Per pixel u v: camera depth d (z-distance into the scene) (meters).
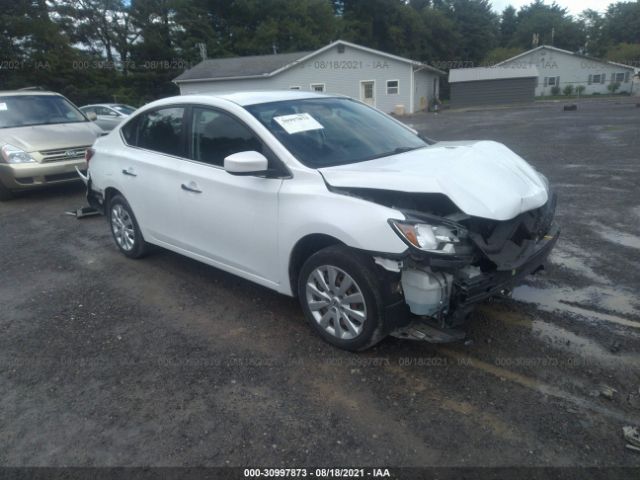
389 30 56.56
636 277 4.41
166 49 43.12
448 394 2.95
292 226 3.44
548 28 75.19
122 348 3.66
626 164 9.46
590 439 2.55
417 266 2.98
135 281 4.89
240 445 2.64
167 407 2.97
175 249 4.72
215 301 4.36
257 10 46.84
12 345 3.79
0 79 33.78
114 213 5.48
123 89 39.34
